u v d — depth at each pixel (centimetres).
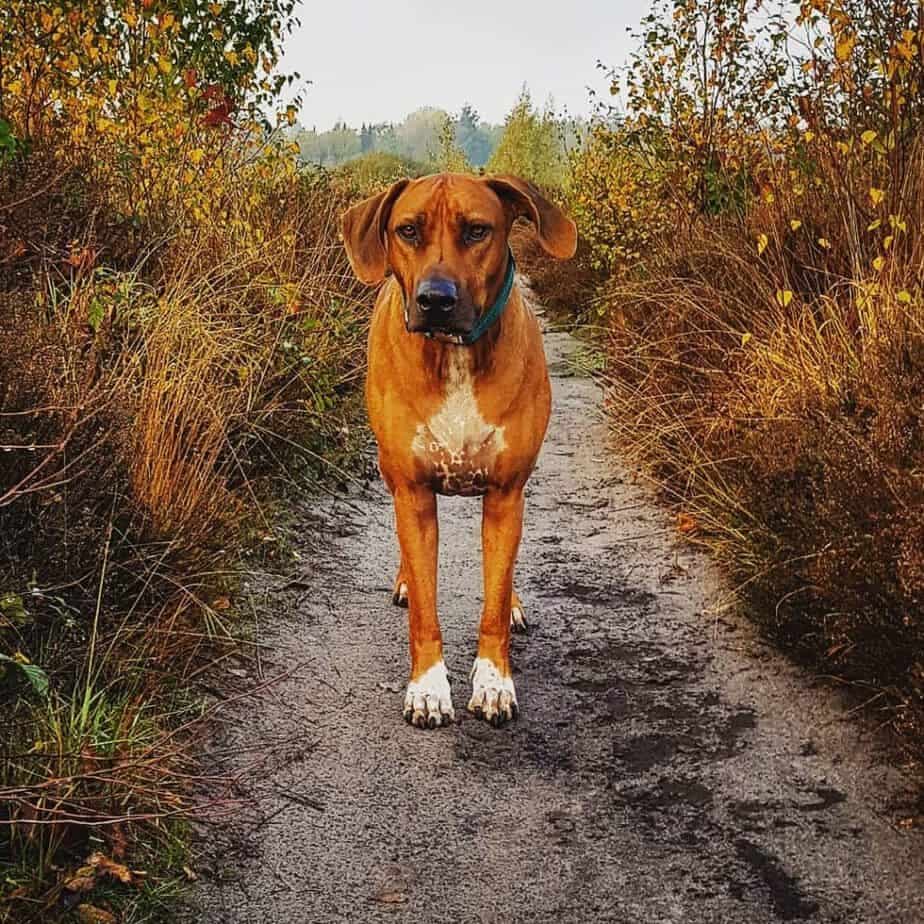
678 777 186
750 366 277
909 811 175
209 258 313
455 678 217
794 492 225
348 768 188
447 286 185
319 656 221
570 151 726
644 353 338
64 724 172
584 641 229
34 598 189
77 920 150
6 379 204
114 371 230
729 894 162
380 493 312
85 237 278
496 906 161
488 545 204
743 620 233
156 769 167
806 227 302
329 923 157
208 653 211
